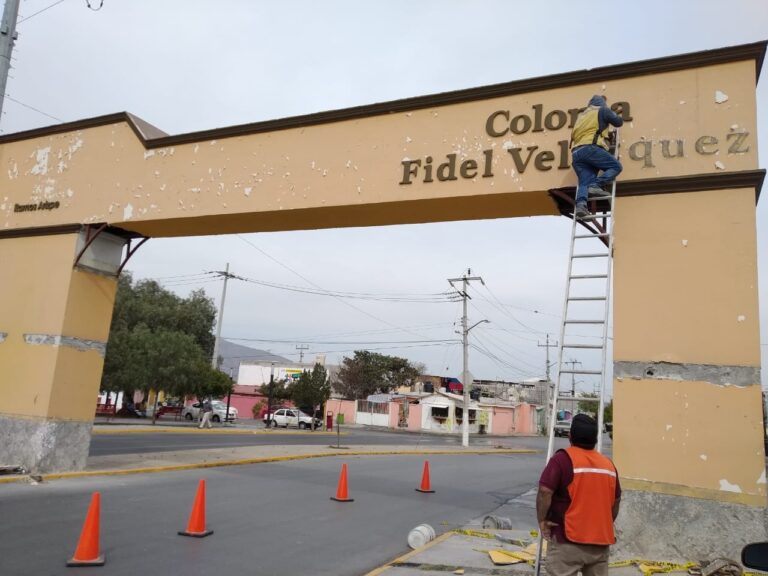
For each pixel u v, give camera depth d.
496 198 8.97
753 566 4.17
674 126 7.75
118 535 7.75
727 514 6.61
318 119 10.55
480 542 8.49
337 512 10.59
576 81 8.51
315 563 7.26
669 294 7.31
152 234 13.05
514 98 9.00
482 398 76.25
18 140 13.91
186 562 6.84
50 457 11.59
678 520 6.78
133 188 12.20
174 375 38.03
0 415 12.09
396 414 64.25
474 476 18.94
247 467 16.03
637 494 6.99
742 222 7.17
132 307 47.69
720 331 7.02
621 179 7.79
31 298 12.53
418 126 9.68
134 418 44.09
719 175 7.30
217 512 9.67
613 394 7.32
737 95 7.54
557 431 60.59
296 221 11.29
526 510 12.76
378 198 9.76
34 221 13.19
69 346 12.07
